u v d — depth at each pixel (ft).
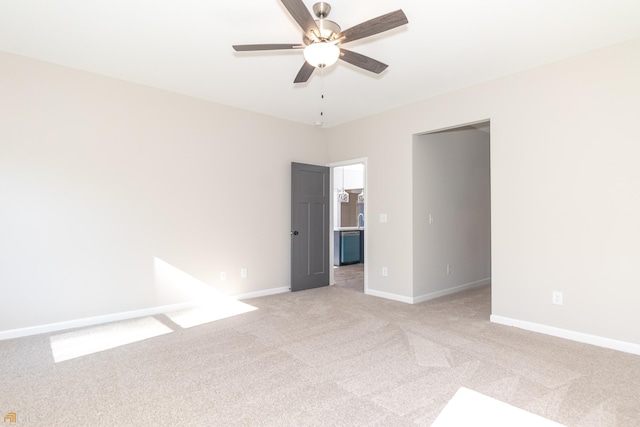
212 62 10.79
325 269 17.92
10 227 10.12
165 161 12.99
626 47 9.36
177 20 8.52
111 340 10.02
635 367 8.25
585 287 9.96
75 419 6.16
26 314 10.34
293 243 16.56
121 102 12.04
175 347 9.52
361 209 29.50
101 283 11.60
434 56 10.32
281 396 6.96
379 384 7.45
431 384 7.43
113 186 11.85
